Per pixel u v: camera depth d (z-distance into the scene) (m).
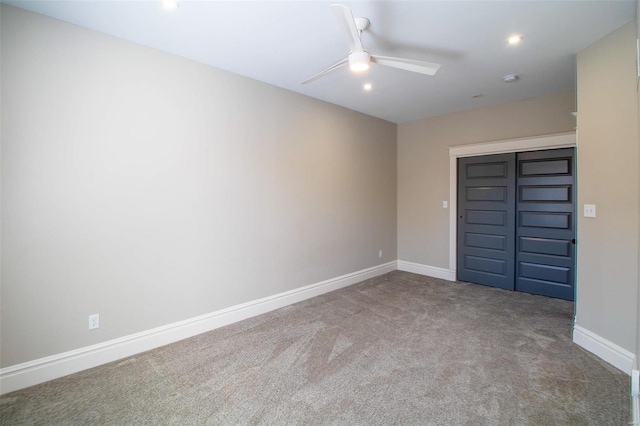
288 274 3.77
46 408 1.94
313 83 3.50
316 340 2.83
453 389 2.10
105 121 2.43
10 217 2.07
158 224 2.72
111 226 2.47
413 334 2.93
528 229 4.12
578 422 1.79
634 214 2.24
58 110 2.22
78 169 2.31
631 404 1.92
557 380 2.19
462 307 3.64
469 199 4.66
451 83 3.54
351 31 1.87
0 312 2.05
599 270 2.51
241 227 3.30
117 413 1.89
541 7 2.13
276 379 2.23
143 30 2.39
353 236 4.65
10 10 2.05
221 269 3.14
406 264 5.40
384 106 4.42
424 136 5.09
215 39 2.54
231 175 3.20
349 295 4.12
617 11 2.16
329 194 4.26
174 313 2.83
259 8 2.13
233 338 2.88
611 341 2.40
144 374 2.30
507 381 2.19
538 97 3.96
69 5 2.06
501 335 2.90
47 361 2.22
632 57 2.25
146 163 2.64
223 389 2.12
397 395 2.04
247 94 3.31
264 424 1.80
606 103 2.45
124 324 2.55
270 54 2.81
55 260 2.24
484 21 2.30
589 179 2.59
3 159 2.04
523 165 4.14
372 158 4.95
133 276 2.59
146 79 2.63
